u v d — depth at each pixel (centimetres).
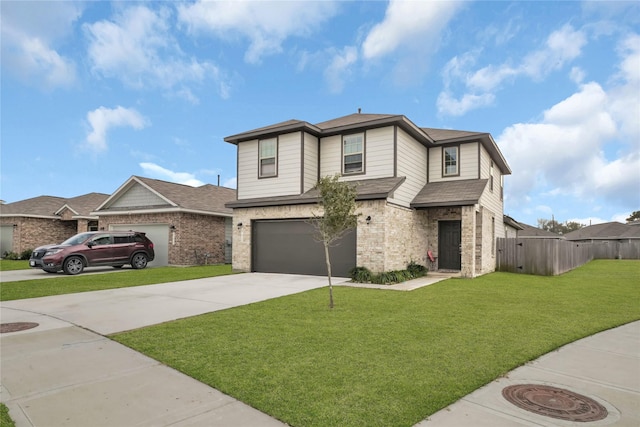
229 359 462
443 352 483
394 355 471
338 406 333
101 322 676
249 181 1598
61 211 2536
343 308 770
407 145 1452
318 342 530
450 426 299
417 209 1497
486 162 1653
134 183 2058
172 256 1912
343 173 1473
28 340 563
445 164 1620
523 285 1139
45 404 346
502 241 1661
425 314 710
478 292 984
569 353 491
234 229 1614
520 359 458
